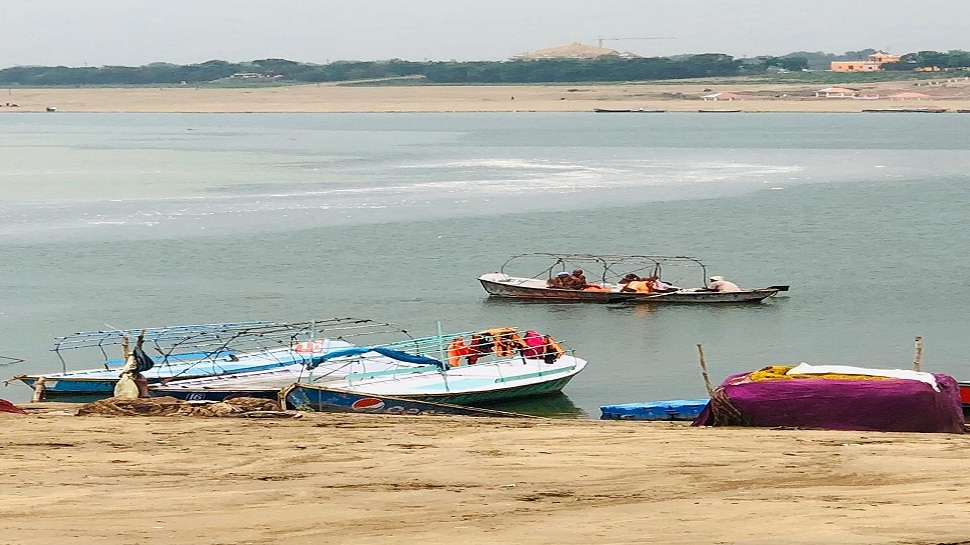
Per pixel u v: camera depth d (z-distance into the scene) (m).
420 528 12.55
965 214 72.62
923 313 43.59
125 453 17.80
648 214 72.06
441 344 33.69
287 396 27.23
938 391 21.81
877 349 37.88
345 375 32.12
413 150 140.62
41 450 18.05
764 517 12.81
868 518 12.65
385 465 16.73
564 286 47.03
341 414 24.86
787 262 55.47
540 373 32.66
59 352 37.41
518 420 24.31
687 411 27.92
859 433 20.45
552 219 69.44
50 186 86.75
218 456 17.56
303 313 43.56
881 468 16.28
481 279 48.25
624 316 44.38
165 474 16.02
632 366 36.31
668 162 117.56
